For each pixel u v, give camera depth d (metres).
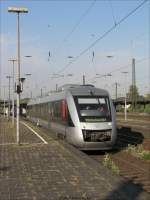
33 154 18.75
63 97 26.28
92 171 13.70
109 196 9.88
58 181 11.91
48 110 36.50
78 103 23.86
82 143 22.81
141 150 23.61
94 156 22.66
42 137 28.97
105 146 23.19
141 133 37.31
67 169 14.16
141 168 18.34
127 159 21.38
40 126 45.91
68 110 24.47
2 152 19.70
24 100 100.69
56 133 29.69
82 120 23.08
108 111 23.70
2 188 10.98
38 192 10.46
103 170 13.91
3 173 13.43
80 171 13.71
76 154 18.62
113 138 23.31
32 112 59.41
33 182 11.83
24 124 53.19
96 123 23.05
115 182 11.66
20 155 18.39
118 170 16.22
